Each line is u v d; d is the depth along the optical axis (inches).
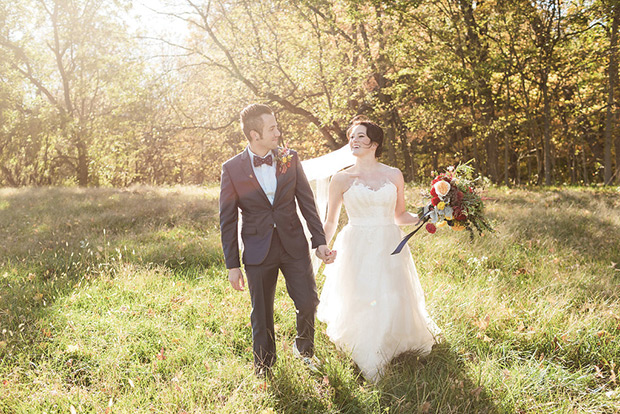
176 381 114.0
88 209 401.4
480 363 122.5
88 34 970.1
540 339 139.3
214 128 751.1
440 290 171.9
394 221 139.6
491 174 810.8
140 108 727.1
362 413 107.2
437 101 795.4
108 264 208.8
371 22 746.2
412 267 140.6
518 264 217.2
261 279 119.4
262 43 683.4
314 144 1021.2
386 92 746.8
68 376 123.4
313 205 124.9
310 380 116.6
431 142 1132.5
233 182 118.6
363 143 134.6
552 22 751.1
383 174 136.9
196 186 727.7
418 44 740.7
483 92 743.1
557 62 768.9
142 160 1180.5
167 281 190.7
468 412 105.8
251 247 119.0
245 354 133.1
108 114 959.0
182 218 354.0
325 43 681.6
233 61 697.0
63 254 237.9
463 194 124.8
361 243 133.7
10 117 928.3
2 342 132.0
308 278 124.0
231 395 111.4
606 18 720.3
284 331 146.7
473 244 239.3
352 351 128.8
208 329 147.6
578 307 164.4
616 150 992.9
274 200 118.6
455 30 714.2
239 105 740.7
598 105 884.0
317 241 122.7
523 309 157.5
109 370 122.7
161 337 140.1
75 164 1203.9
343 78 694.5
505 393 111.8
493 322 147.4
